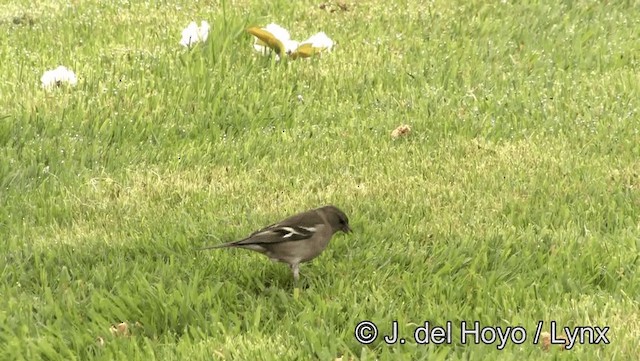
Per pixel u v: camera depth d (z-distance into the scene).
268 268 11.28
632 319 9.87
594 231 12.10
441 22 19.77
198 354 9.29
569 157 14.25
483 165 14.06
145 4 20.97
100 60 17.59
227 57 17.48
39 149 14.38
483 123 15.50
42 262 11.58
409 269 11.26
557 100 16.38
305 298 10.59
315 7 20.72
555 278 10.95
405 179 13.66
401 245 11.77
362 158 14.46
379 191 13.32
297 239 10.52
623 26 19.89
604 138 14.90
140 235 12.17
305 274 11.17
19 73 16.97
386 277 11.02
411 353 9.41
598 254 11.33
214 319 10.01
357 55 18.02
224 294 10.52
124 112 15.82
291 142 15.08
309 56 17.73
